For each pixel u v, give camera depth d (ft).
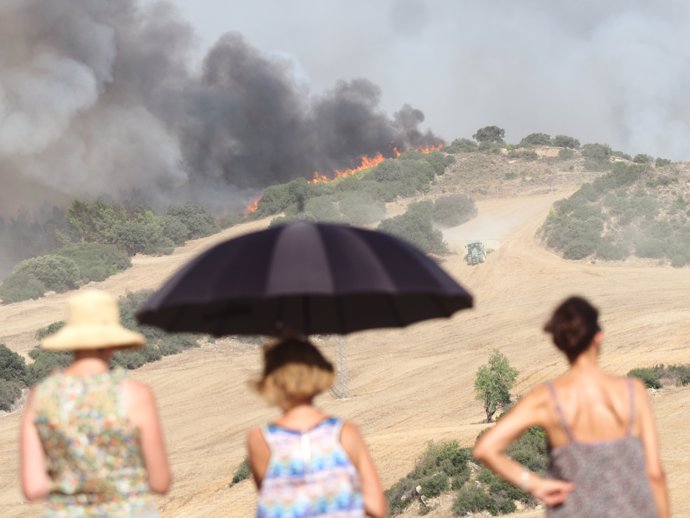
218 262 36.52
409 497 254.27
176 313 39.19
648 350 483.51
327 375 37.04
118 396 35.29
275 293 34.60
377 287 35.22
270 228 37.91
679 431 270.67
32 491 35.37
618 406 35.88
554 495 35.50
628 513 34.99
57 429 34.88
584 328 36.52
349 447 36.70
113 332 37.24
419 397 480.64
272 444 36.35
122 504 35.14
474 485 242.58
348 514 35.94
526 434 266.98
